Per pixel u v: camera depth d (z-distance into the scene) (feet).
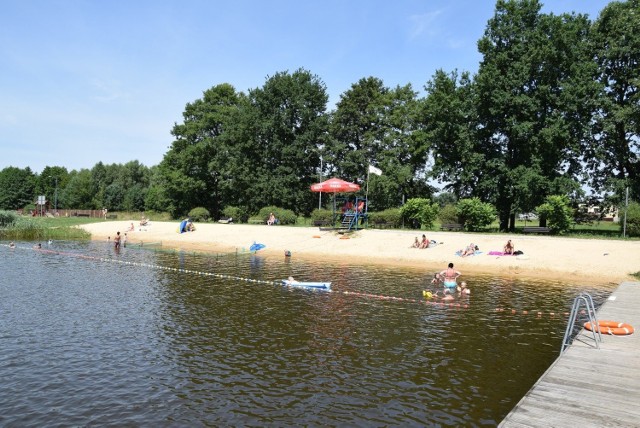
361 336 47.62
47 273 88.94
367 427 28.53
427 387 34.73
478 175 151.23
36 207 368.27
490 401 32.37
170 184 246.88
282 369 38.29
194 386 34.78
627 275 82.17
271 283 78.43
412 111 182.29
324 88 225.35
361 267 97.19
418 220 147.54
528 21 144.87
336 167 213.05
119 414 30.30
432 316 56.03
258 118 216.95
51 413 30.42
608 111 134.92
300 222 193.98
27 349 43.24
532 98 135.13
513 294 69.26
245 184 215.72
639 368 30.68
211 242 148.36
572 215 129.08
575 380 28.50
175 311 58.03
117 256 117.19
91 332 48.78
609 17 138.82
